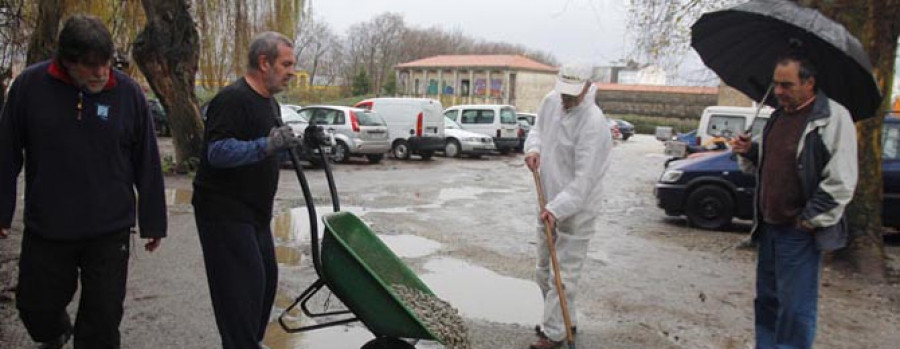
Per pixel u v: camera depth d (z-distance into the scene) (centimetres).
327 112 1833
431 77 7512
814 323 404
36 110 327
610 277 706
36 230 335
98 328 350
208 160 347
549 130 474
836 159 376
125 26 1412
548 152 473
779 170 397
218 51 1417
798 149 387
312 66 6975
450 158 2205
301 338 484
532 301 604
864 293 663
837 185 375
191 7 1376
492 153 2436
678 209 1043
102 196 339
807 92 387
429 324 356
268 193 370
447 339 356
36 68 333
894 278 730
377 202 1148
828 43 382
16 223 798
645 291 655
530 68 7181
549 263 485
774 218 402
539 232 486
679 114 6012
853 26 716
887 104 739
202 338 471
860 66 383
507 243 852
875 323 575
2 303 509
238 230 356
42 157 330
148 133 361
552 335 473
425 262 738
